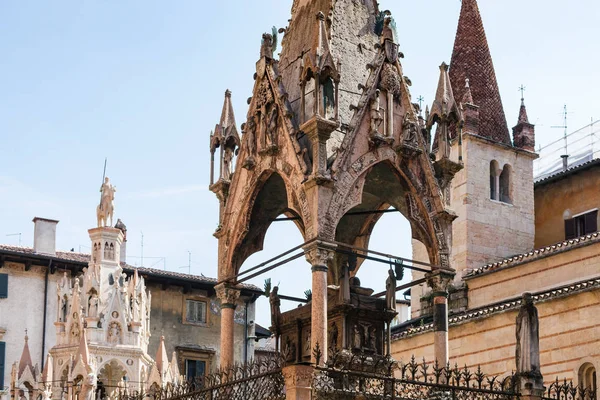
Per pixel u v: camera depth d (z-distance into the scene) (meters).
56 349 35.88
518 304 36.97
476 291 44.81
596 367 33.53
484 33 56.97
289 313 26.78
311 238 23.31
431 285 25.22
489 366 37.94
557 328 35.28
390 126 24.78
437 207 25.23
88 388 32.72
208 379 23.56
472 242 49.69
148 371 36.59
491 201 50.75
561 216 51.09
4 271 58.84
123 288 36.44
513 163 51.91
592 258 38.84
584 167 49.09
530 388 23.23
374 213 27.91
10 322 58.25
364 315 25.84
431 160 25.59
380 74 25.02
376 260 26.28
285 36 27.14
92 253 37.12
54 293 59.75
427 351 41.19
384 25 25.38
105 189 37.78
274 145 24.86
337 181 23.72
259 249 27.12
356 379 21.98
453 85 56.47
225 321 26.27
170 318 62.12
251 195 25.95
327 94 24.00
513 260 42.81
